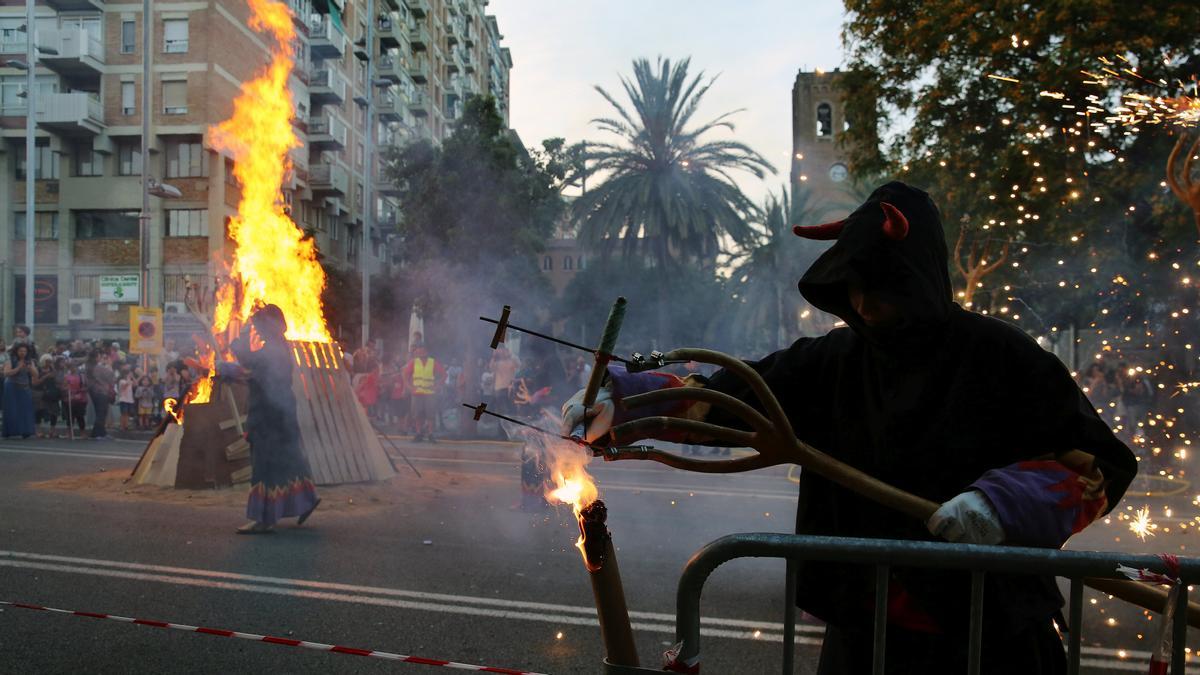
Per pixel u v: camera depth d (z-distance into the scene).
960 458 1.78
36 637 4.19
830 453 2.00
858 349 1.98
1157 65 12.16
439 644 4.23
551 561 5.97
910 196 1.79
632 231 30.64
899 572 1.78
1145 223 13.12
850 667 1.94
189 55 31.67
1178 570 1.57
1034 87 13.01
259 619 4.56
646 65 30.58
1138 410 12.05
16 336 14.91
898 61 15.63
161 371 23.00
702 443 1.87
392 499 8.35
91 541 6.31
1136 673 4.03
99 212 32.66
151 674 3.76
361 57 33.12
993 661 1.77
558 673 3.86
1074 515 1.66
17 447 12.75
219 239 32.00
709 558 1.72
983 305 14.05
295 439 6.89
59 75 32.25
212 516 7.35
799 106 46.47
